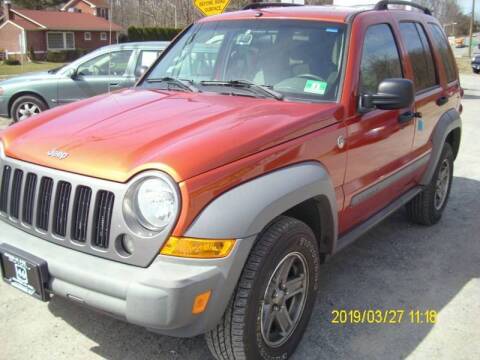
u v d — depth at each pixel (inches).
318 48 145.1
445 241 200.5
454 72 224.4
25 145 119.8
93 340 131.0
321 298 155.1
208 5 420.8
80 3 2731.3
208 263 98.2
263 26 156.5
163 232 97.5
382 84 137.2
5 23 2124.8
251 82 145.6
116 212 100.6
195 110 127.0
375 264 179.2
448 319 146.3
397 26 173.6
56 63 1953.7
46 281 106.9
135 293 96.3
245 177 105.7
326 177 123.3
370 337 136.7
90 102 144.3
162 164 98.5
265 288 109.3
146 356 125.6
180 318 96.6
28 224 115.8
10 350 125.9
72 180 106.3
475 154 346.0
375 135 148.6
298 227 116.5
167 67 167.0
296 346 127.1
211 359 124.8
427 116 187.9
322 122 127.0
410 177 184.5
